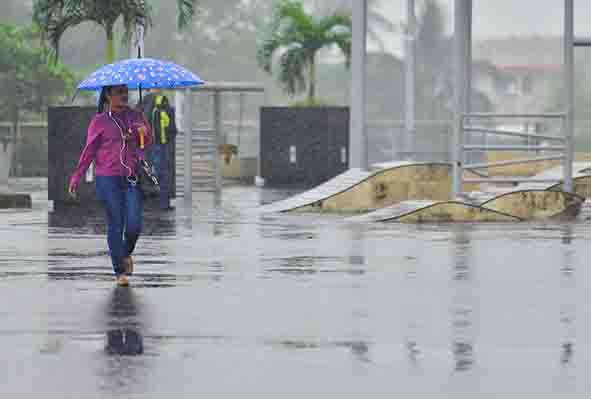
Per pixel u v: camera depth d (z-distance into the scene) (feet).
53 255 102.78
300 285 83.51
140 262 97.30
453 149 148.05
